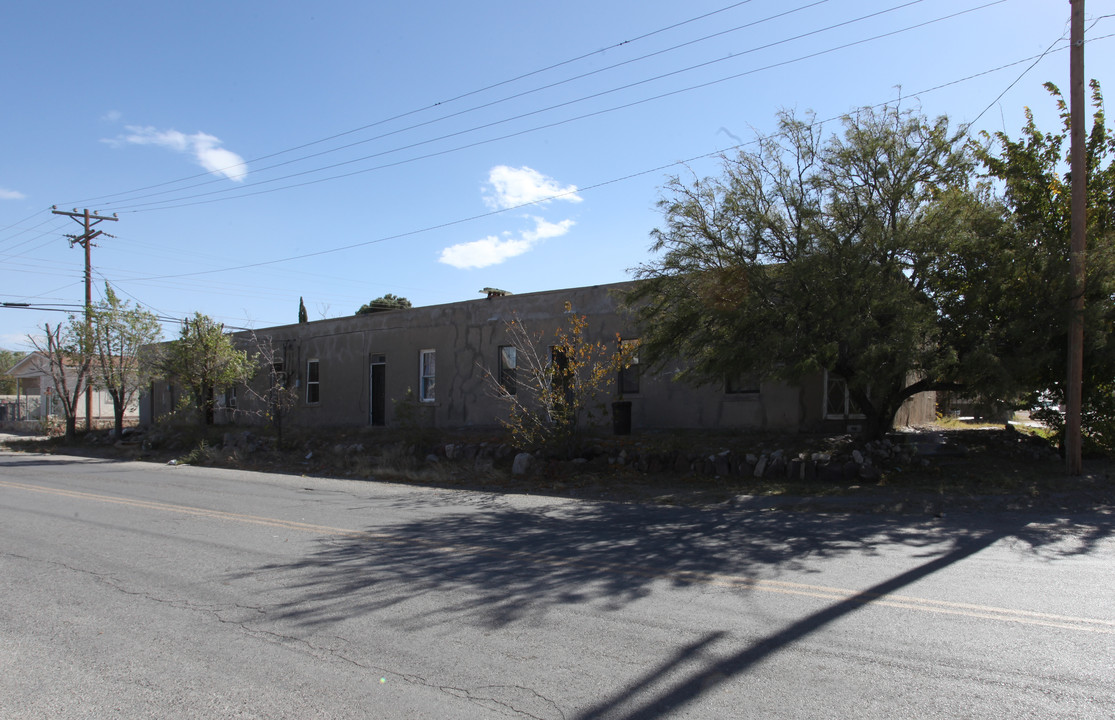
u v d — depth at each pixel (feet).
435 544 26.53
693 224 42.11
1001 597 18.94
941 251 37.70
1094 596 19.03
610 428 60.39
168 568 22.97
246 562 23.75
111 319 88.84
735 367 39.73
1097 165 43.73
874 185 39.88
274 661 14.94
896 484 38.68
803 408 52.44
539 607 18.42
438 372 73.41
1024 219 43.62
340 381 83.05
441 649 15.49
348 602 19.02
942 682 13.44
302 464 61.31
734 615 17.54
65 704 13.05
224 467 62.80
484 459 54.60
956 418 75.25
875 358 36.22
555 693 13.19
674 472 45.80
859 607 18.10
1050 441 46.85
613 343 60.29
